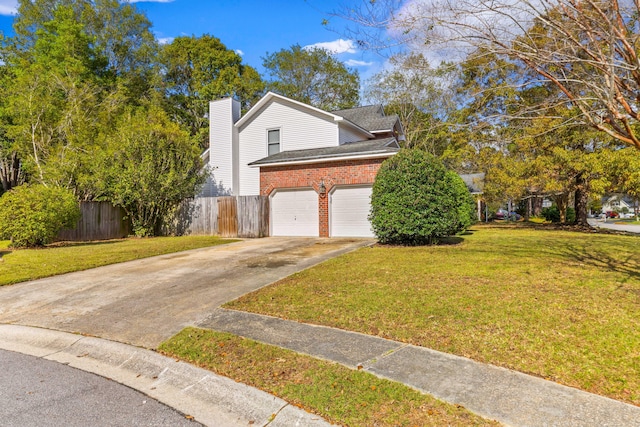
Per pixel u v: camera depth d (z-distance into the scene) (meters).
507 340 3.90
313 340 4.17
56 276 8.09
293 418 2.86
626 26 3.98
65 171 17.06
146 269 8.64
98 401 3.26
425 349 3.81
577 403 2.79
